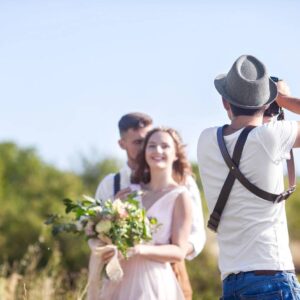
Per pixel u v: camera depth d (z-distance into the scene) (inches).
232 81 233.1
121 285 281.9
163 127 299.9
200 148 238.7
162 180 294.8
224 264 230.8
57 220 295.6
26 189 1293.1
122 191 302.2
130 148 315.0
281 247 223.3
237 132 230.4
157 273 281.1
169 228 289.0
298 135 224.5
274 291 219.5
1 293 423.2
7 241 1109.7
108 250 277.6
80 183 1327.5
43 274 448.5
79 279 422.6
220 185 231.6
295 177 227.5
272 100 232.1
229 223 230.4
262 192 223.9
